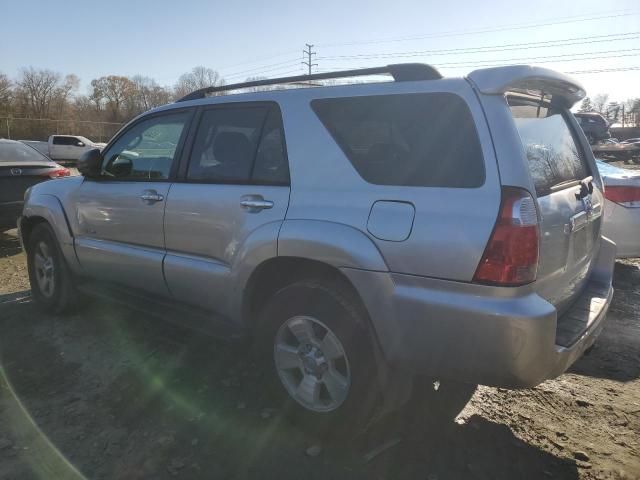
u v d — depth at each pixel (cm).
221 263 329
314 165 288
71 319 481
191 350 411
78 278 471
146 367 382
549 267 253
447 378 249
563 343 252
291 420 304
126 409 326
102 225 416
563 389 357
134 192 384
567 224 272
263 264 301
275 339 303
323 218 275
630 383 367
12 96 6300
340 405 280
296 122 301
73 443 291
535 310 227
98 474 266
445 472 269
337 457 280
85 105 7681
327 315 276
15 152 848
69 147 3011
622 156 2816
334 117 289
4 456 280
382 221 255
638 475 268
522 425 312
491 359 232
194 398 339
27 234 509
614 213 548
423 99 260
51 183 485
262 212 302
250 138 323
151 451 285
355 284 261
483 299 230
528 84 265
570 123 356
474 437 299
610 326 468
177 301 374
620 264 658
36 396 342
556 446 292
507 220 228
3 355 404
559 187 283
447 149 248
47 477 263
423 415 318
